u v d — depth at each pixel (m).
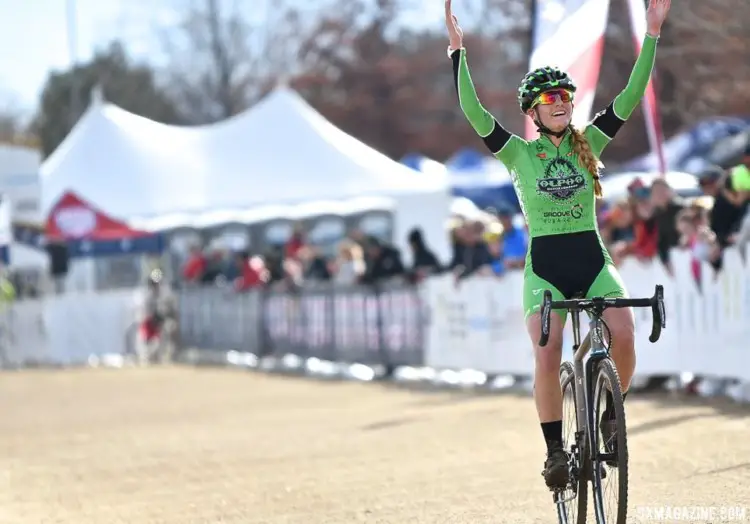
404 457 16.91
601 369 9.78
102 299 40.78
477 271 27.28
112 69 92.94
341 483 15.06
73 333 40.91
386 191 39.88
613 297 10.41
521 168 10.70
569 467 10.26
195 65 94.69
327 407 24.16
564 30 20.20
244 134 43.28
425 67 84.88
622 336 10.19
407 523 12.41
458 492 13.95
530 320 10.53
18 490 16.23
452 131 83.19
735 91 32.38
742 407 19.23
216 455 18.19
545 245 10.61
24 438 21.84
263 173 42.06
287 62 91.12
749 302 19.81
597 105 36.66
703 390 21.61
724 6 30.16
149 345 40.12
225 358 37.72
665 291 22.11
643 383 22.66
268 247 43.00
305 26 90.94
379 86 85.12
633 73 10.73
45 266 43.97
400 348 29.56
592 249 10.59
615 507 9.70
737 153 30.48
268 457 17.67
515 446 17.27
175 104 94.44
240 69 93.06
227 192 42.38
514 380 26.31
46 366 40.19
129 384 32.16
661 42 31.73
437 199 39.09
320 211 41.38
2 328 40.88
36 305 40.94
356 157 41.19
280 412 23.70
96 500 15.09
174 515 13.72
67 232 40.47
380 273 30.69
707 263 21.02
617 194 30.94
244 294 36.25
